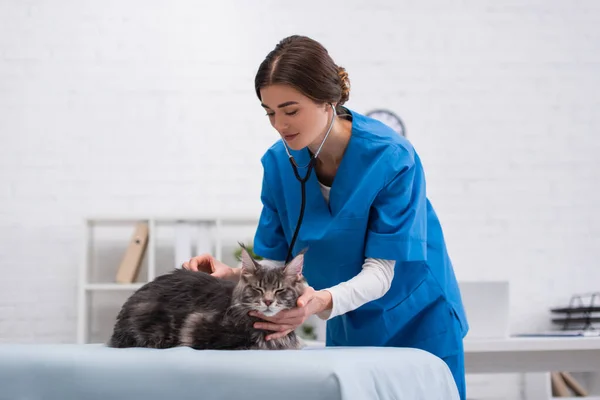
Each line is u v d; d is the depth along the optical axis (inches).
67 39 171.9
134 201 170.9
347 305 64.5
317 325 146.6
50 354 54.2
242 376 49.3
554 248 178.7
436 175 177.8
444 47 179.8
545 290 177.8
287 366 48.7
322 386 47.2
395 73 178.2
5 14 170.7
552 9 182.9
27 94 170.2
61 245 168.2
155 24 173.9
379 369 52.0
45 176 169.3
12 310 166.1
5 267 166.6
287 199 74.5
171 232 170.7
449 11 180.5
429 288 73.7
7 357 54.5
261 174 173.6
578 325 165.8
